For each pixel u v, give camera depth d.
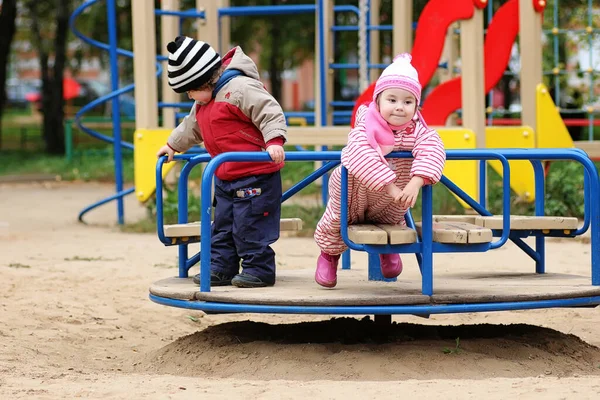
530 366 6.06
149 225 14.18
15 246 12.25
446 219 6.92
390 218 6.24
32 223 15.30
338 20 28.50
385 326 7.09
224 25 16.97
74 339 7.36
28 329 7.50
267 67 34.06
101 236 13.53
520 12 13.43
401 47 14.71
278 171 6.41
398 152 5.86
